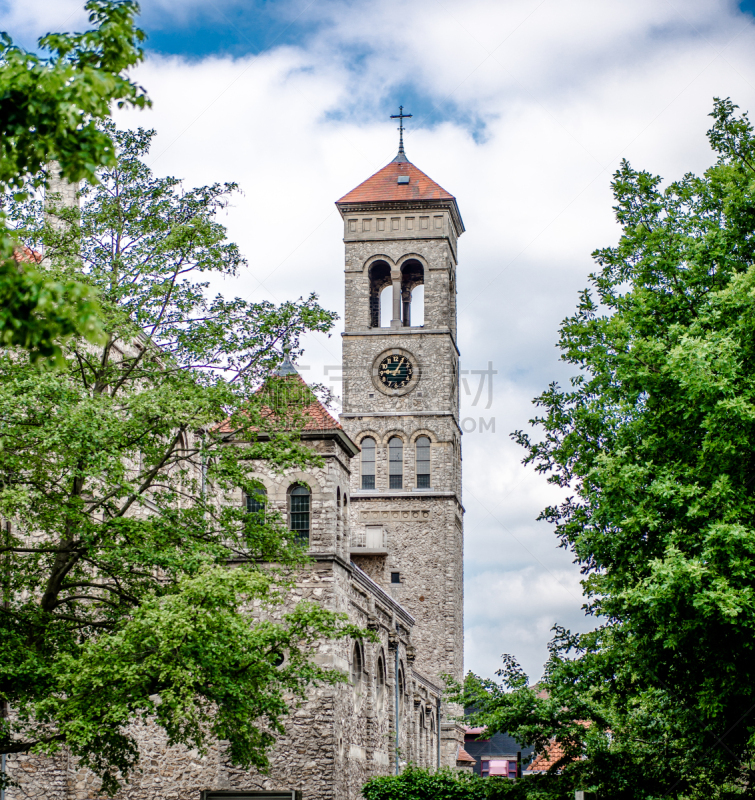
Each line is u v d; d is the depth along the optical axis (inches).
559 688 1104.2
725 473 903.1
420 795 1507.1
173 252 1092.5
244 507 1211.9
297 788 1478.8
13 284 446.6
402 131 3250.5
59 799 1330.0
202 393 1041.5
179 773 1487.5
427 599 2856.8
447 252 3090.6
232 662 984.3
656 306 1036.5
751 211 1016.2
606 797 1107.3
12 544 1056.2
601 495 1006.4
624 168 1131.3
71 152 470.9
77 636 1100.5
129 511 1487.5
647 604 930.1
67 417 924.0
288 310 1145.4
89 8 498.3
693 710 1006.4
